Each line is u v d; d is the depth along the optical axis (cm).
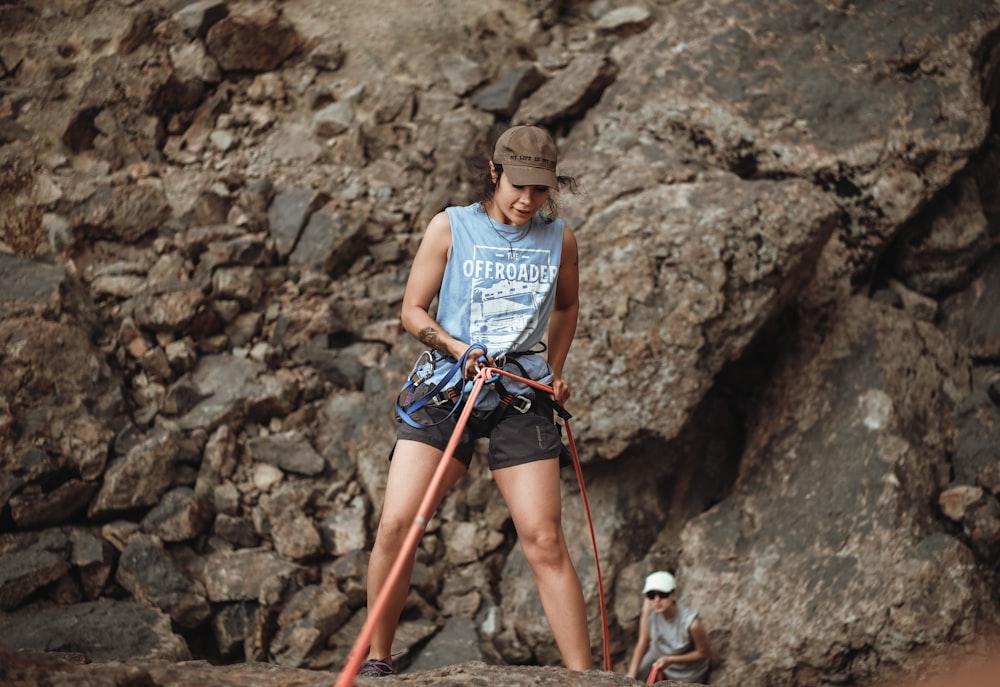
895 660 600
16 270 642
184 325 675
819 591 621
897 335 702
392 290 720
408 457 308
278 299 708
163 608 587
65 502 601
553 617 304
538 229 321
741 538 660
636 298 647
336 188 738
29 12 773
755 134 706
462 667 290
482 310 316
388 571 304
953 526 650
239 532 632
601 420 641
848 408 678
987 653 595
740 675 619
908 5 733
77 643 548
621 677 284
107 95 737
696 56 744
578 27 819
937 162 688
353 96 773
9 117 725
